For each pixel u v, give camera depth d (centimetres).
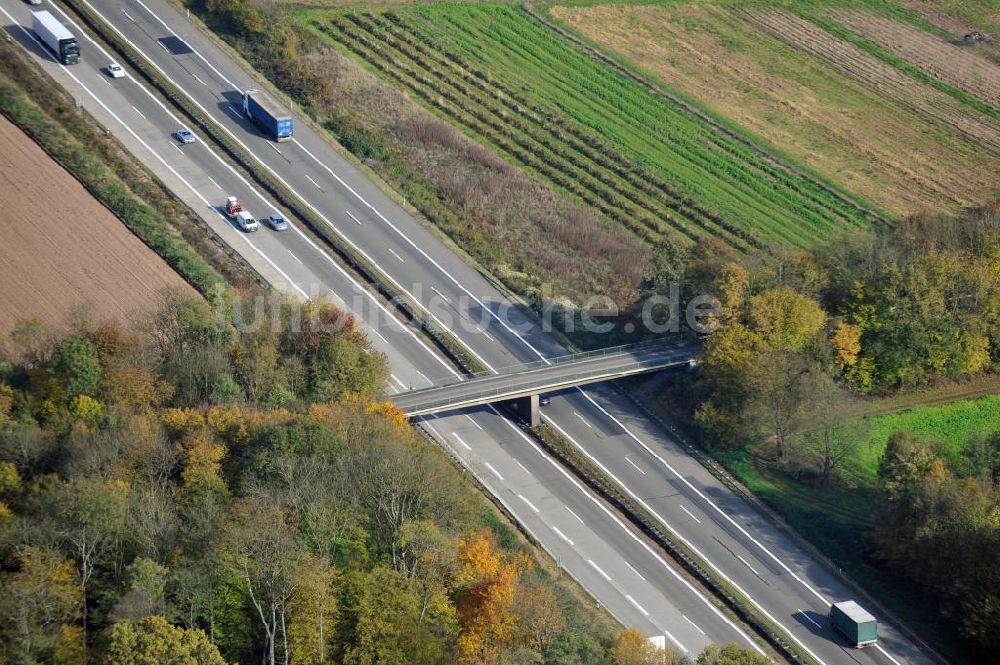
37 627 19112
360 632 19688
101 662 18838
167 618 19600
